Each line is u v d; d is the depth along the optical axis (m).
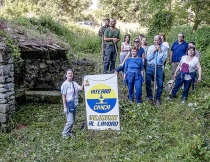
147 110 6.52
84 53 15.27
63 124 6.64
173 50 7.88
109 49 8.54
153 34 12.80
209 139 4.97
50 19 17.25
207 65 8.62
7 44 6.67
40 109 7.69
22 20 14.22
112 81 5.90
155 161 4.63
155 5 10.41
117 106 5.93
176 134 5.38
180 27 13.58
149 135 5.52
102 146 5.36
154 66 6.94
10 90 6.73
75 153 5.19
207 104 5.89
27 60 9.15
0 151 5.52
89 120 6.10
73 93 5.78
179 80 6.91
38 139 5.90
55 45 9.23
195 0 10.05
